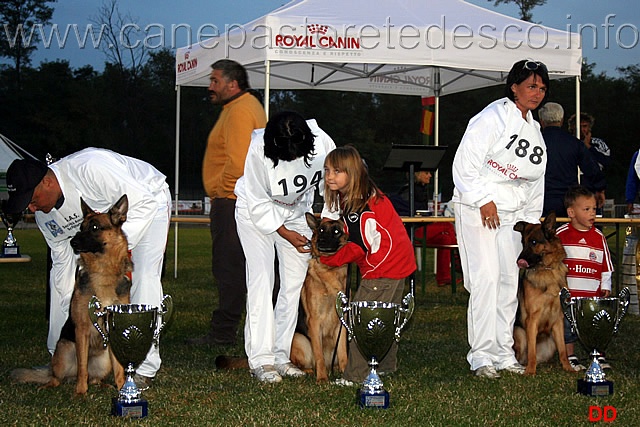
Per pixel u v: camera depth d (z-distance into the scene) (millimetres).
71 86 42906
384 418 3615
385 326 3904
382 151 39781
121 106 42906
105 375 4418
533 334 4773
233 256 5965
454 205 4844
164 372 4820
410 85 11977
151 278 4324
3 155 14594
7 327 6766
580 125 8219
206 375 4695
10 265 12734
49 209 4168
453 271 9234
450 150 38906
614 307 4168
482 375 4652
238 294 6004
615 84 43469
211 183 6109
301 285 4805
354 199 4336
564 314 4527
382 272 4375
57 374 4316
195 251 16500
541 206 5008
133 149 42281
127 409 3646
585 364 5133
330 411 3752
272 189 4352
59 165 4195
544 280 4730
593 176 6562
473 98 39875
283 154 4238
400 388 4305
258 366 4535
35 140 41531
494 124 4699
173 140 42719
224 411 3770
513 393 4152
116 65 42844
